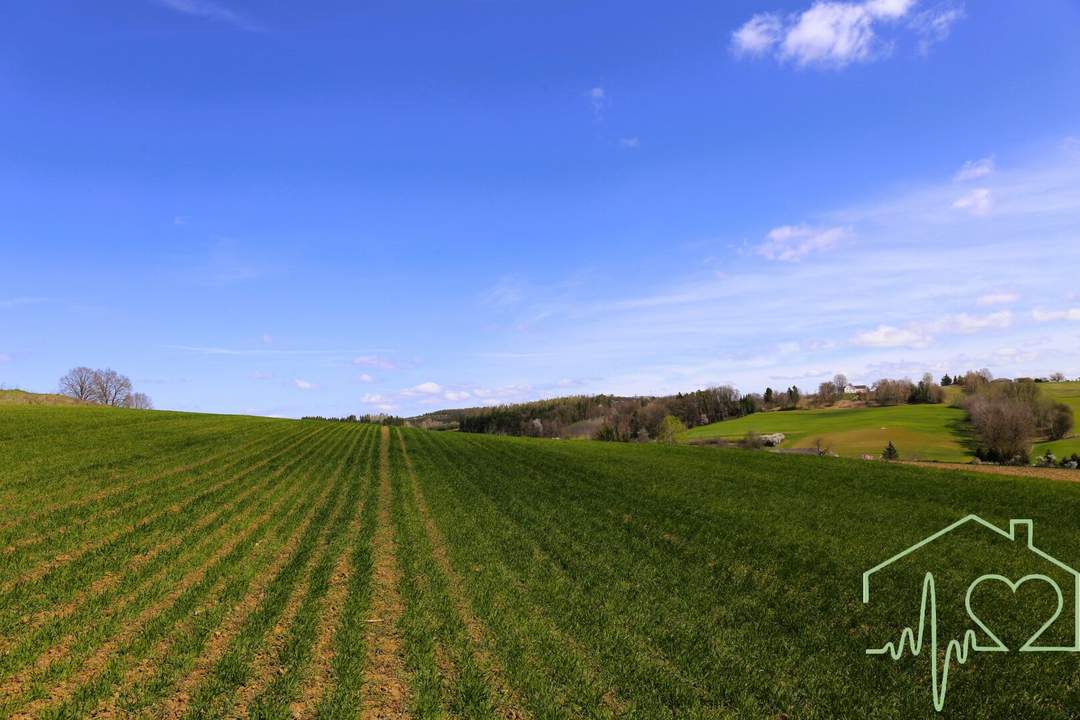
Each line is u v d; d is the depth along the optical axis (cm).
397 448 4981
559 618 1149
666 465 3975
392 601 1226
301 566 1438
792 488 2983
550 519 2150
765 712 833
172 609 1104
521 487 2944
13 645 929
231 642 977
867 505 2530
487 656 966
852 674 961
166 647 948
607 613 1184
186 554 1472
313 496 2494
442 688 848
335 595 1247
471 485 2986
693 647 1039
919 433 10200
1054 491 2862
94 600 1127
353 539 1761
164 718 745
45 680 826
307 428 6444
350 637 1014
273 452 4003
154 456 3262
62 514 1830
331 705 782
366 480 3055
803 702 863
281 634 1023
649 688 878
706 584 1414
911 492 2862
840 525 2131
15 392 7600
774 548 1781
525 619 1132
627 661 966
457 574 1429
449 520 2089
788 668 973
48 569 1318
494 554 1625
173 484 2483
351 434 6209
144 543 1552
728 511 2361
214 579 1304
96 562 1366
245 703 787
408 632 1049
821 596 1355
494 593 1288
